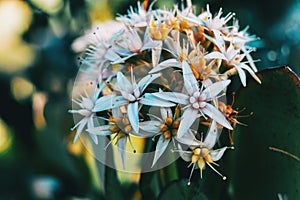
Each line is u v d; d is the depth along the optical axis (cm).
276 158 13
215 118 12
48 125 17
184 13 13
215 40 13
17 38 22
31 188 18
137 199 15
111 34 14
